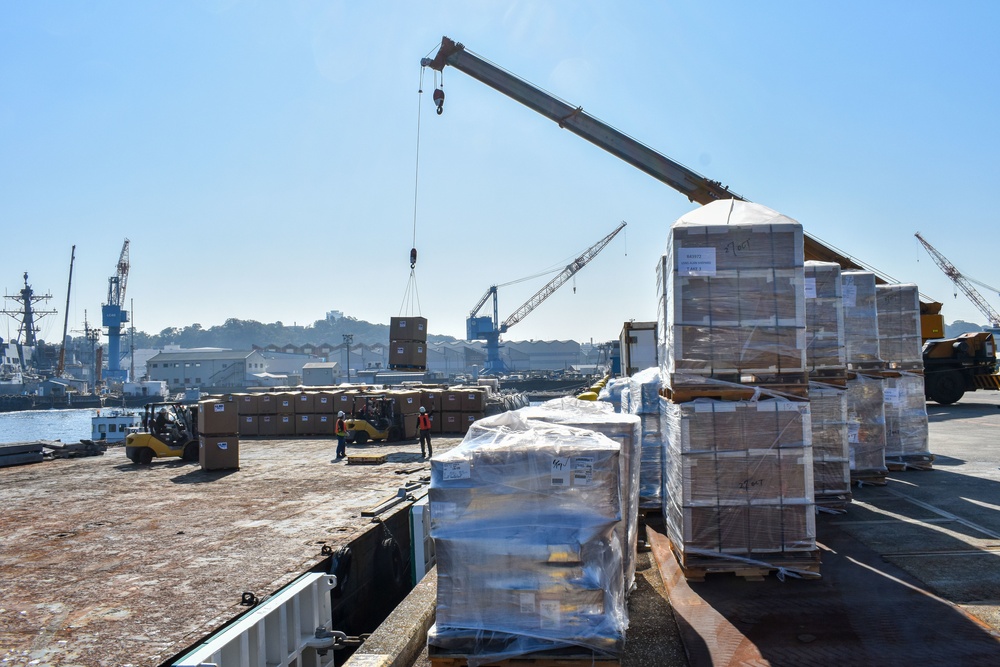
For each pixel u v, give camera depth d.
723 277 7.00
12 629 6.93
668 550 7.84
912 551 7.56
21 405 111.19
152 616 7.19
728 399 6.96
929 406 28.16
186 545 9.88
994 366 27.17
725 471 6.86
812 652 5.29
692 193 23.98
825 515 9.34
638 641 5.72
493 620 5.15
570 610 5.08
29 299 141.25
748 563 6.78
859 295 11.51
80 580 8.41
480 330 131.12
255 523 11.09
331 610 8.70
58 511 12.38
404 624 6.46
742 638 5.60
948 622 5.70
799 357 6.91
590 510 5.20
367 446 21.64
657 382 9.43
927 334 27.98
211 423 16.81
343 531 10.35
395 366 26.69
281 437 24.88
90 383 150.38
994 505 9.68
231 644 6.35
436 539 5.25
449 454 5.46
